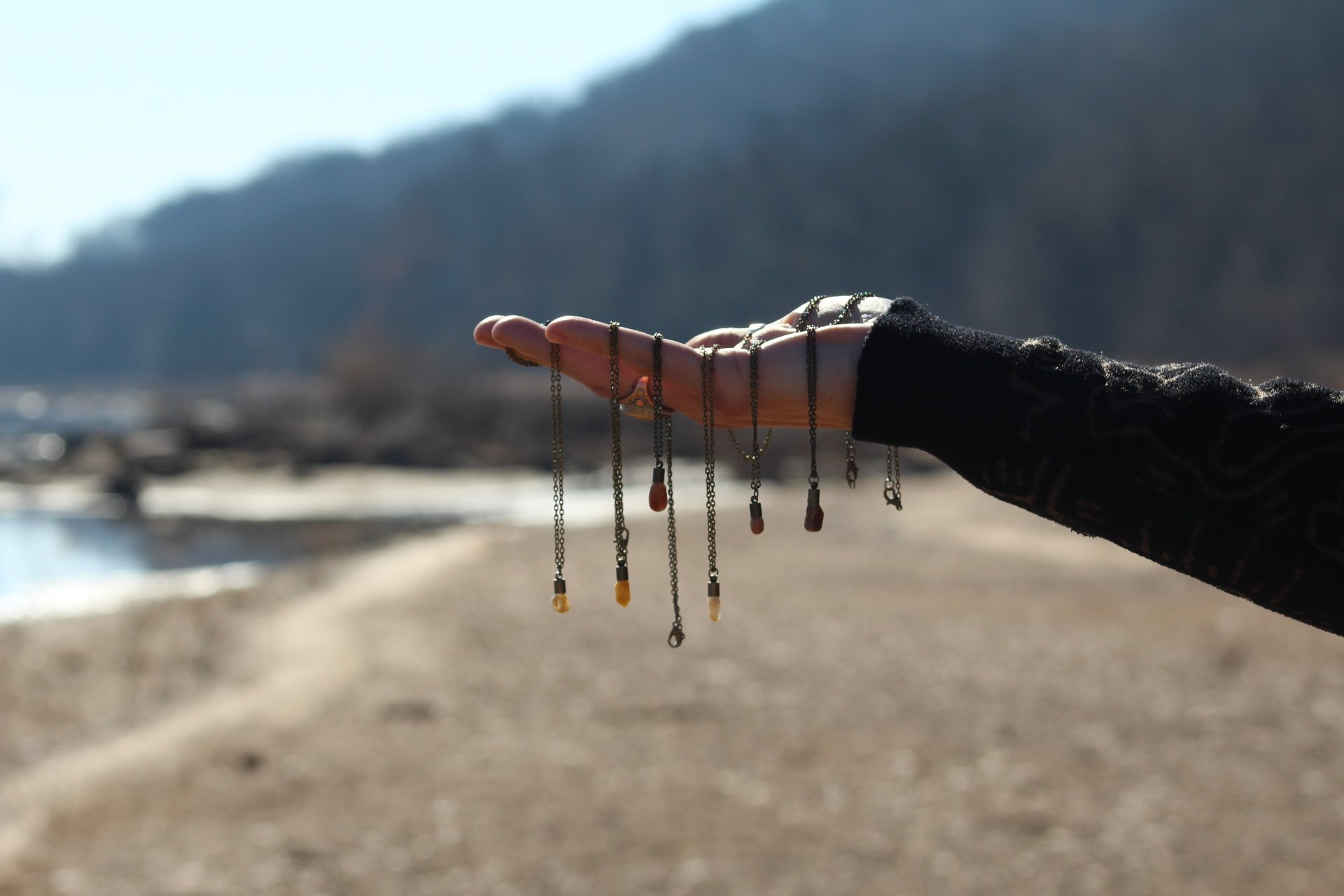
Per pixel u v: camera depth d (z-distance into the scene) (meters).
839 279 129.50
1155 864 7.48
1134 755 9.74
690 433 57.62
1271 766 9.23
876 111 160.50
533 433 63.19
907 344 1.42
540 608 18.41
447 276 170.25
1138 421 1.31
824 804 8.86
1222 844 7.73
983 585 19.20
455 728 11.32
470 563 24.58
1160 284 103.31
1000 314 111.06
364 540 33.78
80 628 19.95
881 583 19.66
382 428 63.31
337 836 8.53
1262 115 112.44
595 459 57.31
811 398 1.48
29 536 35.81
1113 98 128.88
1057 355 1.40
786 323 1.62
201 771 10.25
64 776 10.36
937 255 126.06
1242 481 1.28
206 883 7.74
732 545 25.75
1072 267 110.44
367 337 71.19
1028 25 185.12
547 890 7.47
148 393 163.88
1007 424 1.35
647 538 27.98
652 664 13.82
